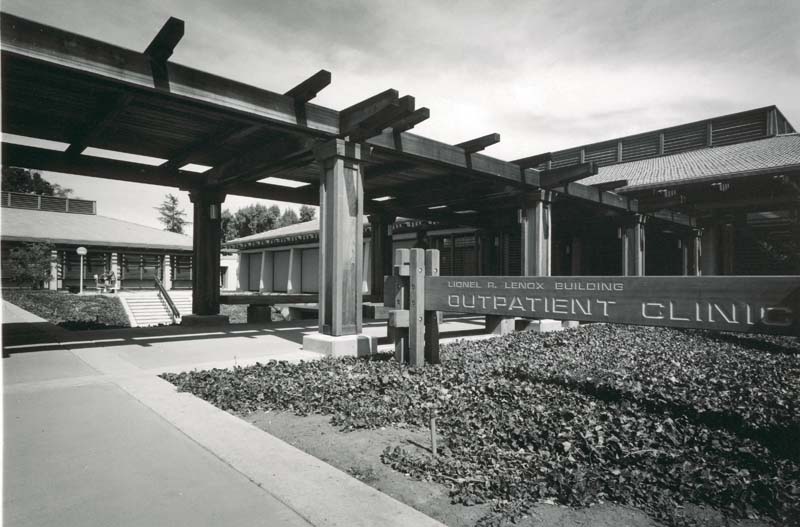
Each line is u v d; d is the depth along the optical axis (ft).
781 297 11.15
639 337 30.83
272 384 17.40
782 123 57.57
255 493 9.07
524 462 10.62
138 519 8.11
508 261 62.75
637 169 54.19
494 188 38.52
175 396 15.83
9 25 16.35
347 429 13.15
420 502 9.07
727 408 14.49
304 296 43.24
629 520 8.39
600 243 60.08
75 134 27.73
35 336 31.14
